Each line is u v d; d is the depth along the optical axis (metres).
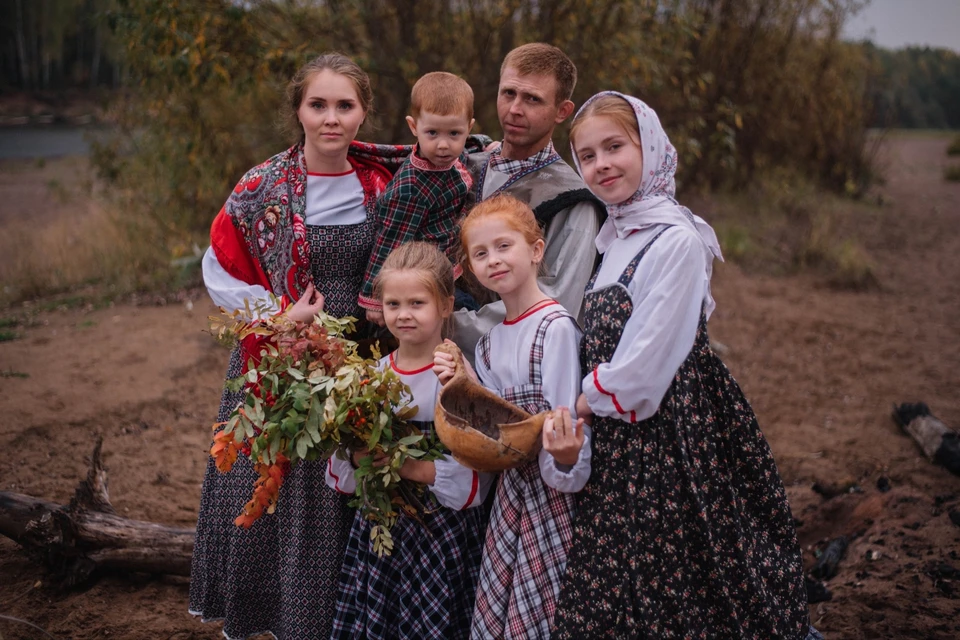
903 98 19.25
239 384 2.48
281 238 2.67
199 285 7.99
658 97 9.55
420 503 2.48
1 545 3.92
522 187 2.83
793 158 13.73
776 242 10.55
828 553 4.02
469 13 8.02
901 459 5.07
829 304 8.55
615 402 2.24
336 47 7.90
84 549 3.64
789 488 4.80
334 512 2.61
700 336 2.36
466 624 2.51
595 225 2.78
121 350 6.47
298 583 2.60
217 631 3.40
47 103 31.44
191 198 9.02
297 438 2.33
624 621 2.25
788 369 6.80
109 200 9.77
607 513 2.29
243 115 8.83
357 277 2.78
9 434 5.08
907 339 7.57
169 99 8.51
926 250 11.16
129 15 7.40
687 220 2.38
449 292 2.49
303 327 2.44
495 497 2.44
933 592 3.56
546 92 2.79
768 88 12.38
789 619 2.35
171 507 4.37
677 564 2.27
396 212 2.70
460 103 2.66
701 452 2.31
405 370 2.51
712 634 2.29
